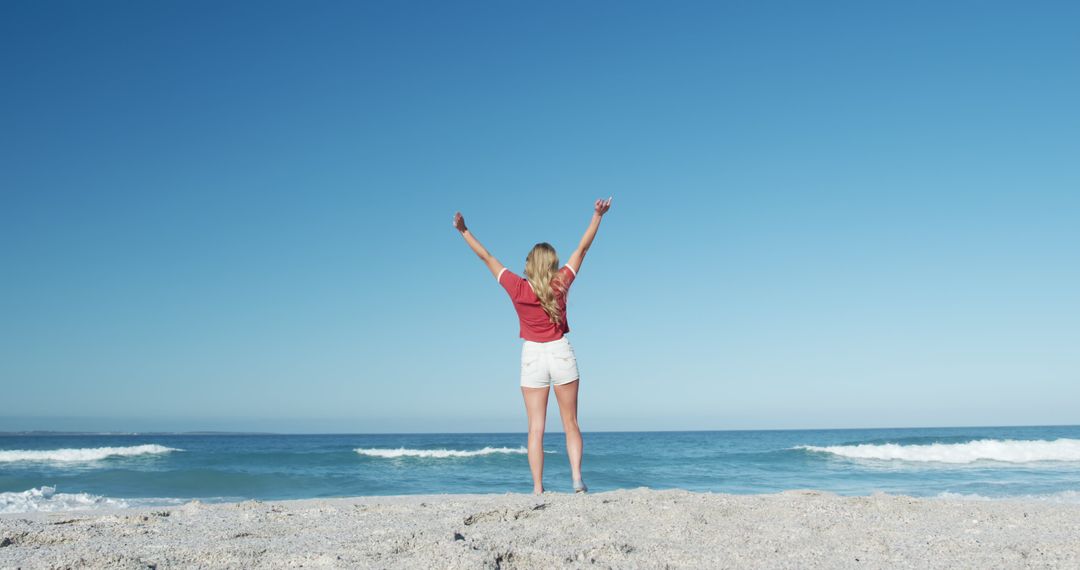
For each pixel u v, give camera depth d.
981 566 2.92
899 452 27.08
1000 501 5.57
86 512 4.79
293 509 4.52
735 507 4.34
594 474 20.72
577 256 5.08
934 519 4.07
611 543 3.19
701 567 2.93
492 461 26.69
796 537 3.46
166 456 28.94
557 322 4.99
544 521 3.76
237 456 28.83
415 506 4.37
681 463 25.52
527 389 5.05
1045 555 3.12
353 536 3.24
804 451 29.69
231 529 3.51
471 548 2.94
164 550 2.96
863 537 3.48
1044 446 25.97
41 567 2.69
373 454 29.42
